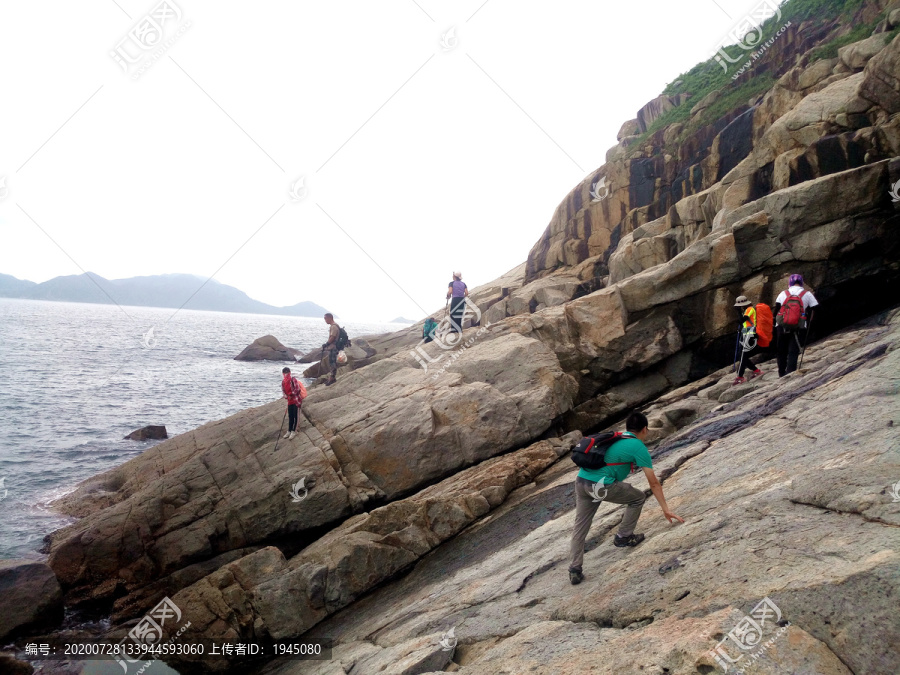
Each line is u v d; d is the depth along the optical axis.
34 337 68.88
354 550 8.62
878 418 5.19
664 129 22.44
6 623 8.96
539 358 12.93
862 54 14.48
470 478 10.53
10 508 14.29
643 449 4.93
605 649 3.68
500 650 4.40
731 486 5.37
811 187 11.60
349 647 6.79
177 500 11.12
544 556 6.21
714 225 13.80
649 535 5.21
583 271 22.30
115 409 27.08
